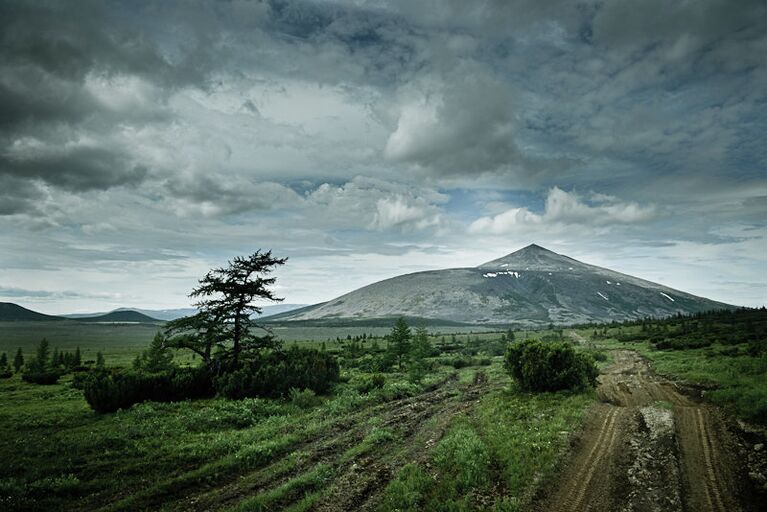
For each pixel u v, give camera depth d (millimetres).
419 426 24641
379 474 15984
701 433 17594
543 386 30500
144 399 32188
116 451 19703
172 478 16641
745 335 65500
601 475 14062
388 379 51156
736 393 23016
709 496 12047
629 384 33688
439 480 14609
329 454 19453
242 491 15414
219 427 25344
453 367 68938
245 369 36031
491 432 19938
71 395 39562
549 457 15578
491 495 13117
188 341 38781
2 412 29641
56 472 17078
